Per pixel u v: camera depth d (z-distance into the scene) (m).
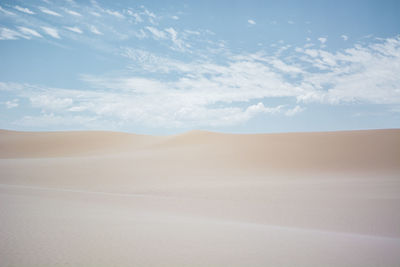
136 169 36.19
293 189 23.00
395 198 18.92
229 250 6.72
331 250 7.02
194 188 23.62
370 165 37.25
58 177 30.28
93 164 40.88
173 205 15.66
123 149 67.62
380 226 11.30
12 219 9.38
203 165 38.81
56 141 77.06
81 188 23.89
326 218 12.71
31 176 30.70
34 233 7.65
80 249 6.39
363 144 47.16
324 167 36.72
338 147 46.44
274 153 44.62
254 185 25.11
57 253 6.04
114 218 10.45
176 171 34.59
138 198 18.08
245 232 8.86
